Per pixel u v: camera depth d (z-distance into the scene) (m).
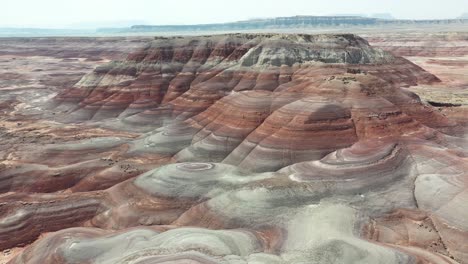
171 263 22.59
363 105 46.88
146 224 33.28
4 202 36.22
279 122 46.62
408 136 42.78
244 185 35.41
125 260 23.62
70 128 64.62
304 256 24.34
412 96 56.25
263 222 30.33
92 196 37.47
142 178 38.59
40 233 33.62
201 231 27.73
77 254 26.03
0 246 32.09
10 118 74.19
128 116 70.38
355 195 33.38
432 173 35.62
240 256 24.42
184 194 35.69
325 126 44.50
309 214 30.28
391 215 31.59
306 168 37.41
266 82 69.44
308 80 58.31
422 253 26.48
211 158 47.28
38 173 42.97
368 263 23.52
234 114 52.28
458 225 29.39
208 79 76.31
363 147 39.94
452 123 50.34
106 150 51.25
